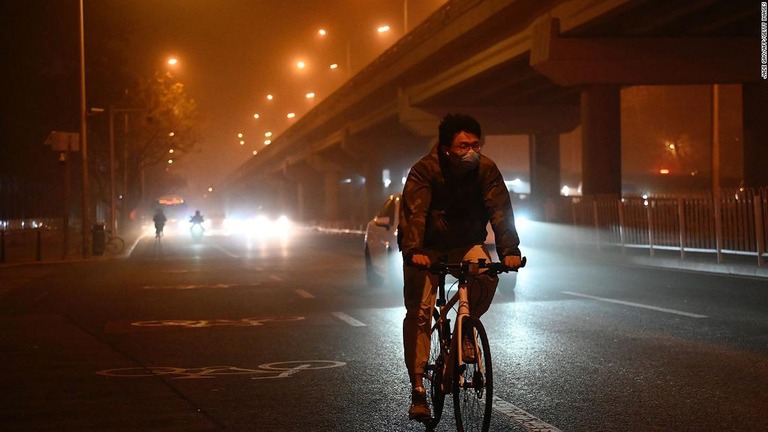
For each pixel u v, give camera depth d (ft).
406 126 159.53
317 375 27.76
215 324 41.32
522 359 29.53
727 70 101.09
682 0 84.12
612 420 20.98
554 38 98.94
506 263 18.31
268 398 24.47
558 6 98.48
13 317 46.29
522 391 24.47
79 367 30.14
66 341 36.68
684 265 73.31
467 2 112.88
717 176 104.99
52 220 190.08
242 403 23.88
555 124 159.63
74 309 49.85
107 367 30.04
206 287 63.00
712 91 105.09
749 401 22.58
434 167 18.70
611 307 43.83
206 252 120.98
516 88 140.05
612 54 99.66
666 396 23.38
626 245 85.25
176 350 33.55
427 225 19.22
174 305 50.70
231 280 69.31
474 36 117.80
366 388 25.61
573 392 24.18
